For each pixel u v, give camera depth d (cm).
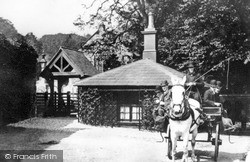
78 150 1178
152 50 2178
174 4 2959
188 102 979
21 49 1948
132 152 1173
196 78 1157
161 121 1096
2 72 1720
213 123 1148
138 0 3353
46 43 4797
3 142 1299
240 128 1809
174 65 2666
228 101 1802
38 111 2383
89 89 1973
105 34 3534
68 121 2103
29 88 2131
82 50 3634
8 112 1875
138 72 1942
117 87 1898
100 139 1439
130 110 1884
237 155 1180
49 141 1342
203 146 1373
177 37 2462
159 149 1245
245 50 1927
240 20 1877
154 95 1800
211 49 1998
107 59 3600
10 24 1958
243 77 2103
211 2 1859
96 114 1948
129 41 3612
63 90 3791
